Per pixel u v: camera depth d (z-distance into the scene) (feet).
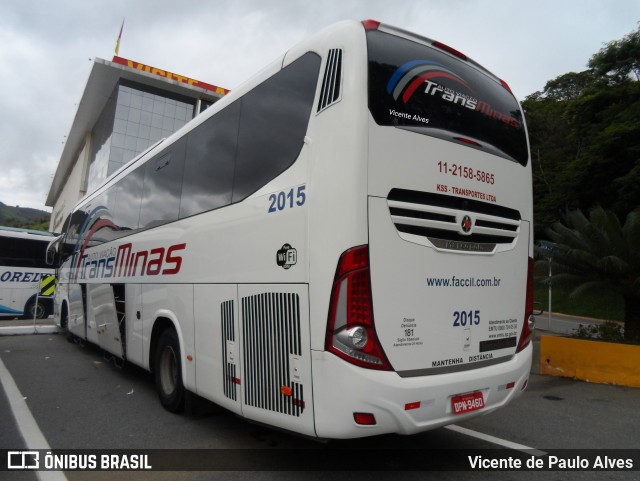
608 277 26.25
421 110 12.02
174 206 18.34
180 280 17.07
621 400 20.99
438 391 11.10
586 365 25.04
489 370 12.47
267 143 13.32
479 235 12.84
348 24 11.78
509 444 15.23
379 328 10.56
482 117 13.62
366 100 10.98
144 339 20.07
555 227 29.43
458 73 13.35
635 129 75.82
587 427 17.16
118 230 24.58
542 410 19.38
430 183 11.77
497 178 13.55
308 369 10.89
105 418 17.49
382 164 10.96
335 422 10.30
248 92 14.74
